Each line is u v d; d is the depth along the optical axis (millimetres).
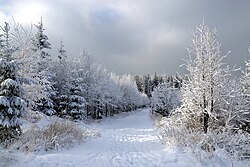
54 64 34781
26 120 13789
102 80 42906
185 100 12148
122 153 10852
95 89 39906
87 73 39812
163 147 11719
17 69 11648
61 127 13125
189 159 9000
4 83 11055
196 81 11758
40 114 17594
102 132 21359
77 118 31797
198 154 9133
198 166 8508
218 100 11578
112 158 9703
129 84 69750
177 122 12906
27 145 10234
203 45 11727
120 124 36812
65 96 31734
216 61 11484
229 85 11914
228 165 8695
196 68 11625
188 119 12422
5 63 11344
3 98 10898
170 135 11719
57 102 33219
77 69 38875
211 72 11414
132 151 11438
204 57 11633
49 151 10555
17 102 11227
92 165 8578
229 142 10016
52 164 8344
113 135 18844
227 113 11695
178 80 12945
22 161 8156
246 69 14938
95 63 41406
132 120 41906
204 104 11586
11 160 7707
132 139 16422
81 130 14906
